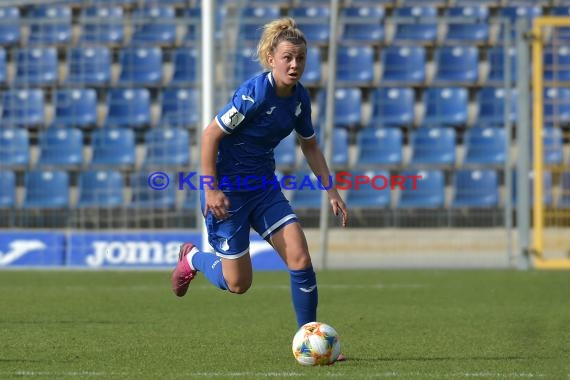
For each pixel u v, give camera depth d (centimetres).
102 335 2523
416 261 5678
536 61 5422
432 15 7300
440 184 6150
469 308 3291
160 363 1995
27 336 2500
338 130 6475
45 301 3566
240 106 1947
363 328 2702
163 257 5462
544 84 5694
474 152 6406
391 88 6712
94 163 6350
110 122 6631
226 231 2064
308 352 1934
